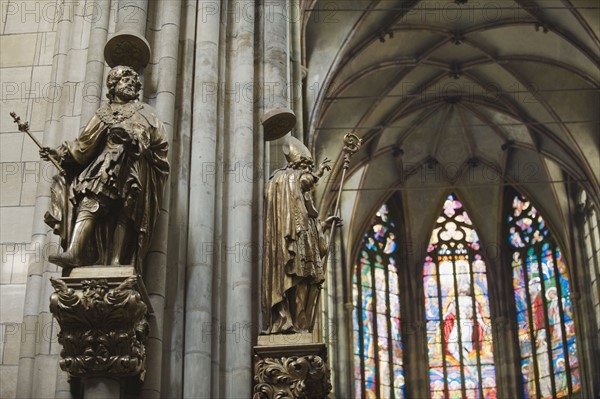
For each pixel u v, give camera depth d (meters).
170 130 9.92
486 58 27.45
